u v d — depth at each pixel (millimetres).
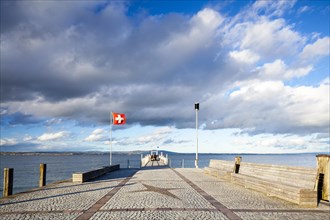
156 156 50250
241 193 12328
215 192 12609
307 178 10203
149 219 7762
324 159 10641
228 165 18094
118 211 8742
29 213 8531
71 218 7887
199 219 7797
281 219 7887
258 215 8320
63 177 50938
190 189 13531
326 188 10477
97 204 9875
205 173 22234
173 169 27391
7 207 9438
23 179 51438
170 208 9180
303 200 9555
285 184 11062
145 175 20859
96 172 19500
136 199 10836
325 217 8141
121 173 22906
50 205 9734
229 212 8672
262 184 12273
